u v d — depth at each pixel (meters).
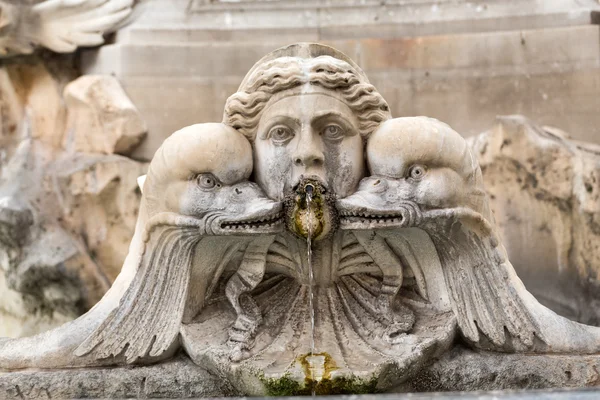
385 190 9.23
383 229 9.30
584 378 9.41
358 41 15.67
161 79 15.66
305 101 9.28
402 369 9.09
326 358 9.16
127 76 15.66
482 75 15.39
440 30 15.68
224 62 15.69
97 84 15.50
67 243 14.88
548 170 14.41
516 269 14.72
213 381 9.44
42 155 15.48
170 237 9.46
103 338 9.59
